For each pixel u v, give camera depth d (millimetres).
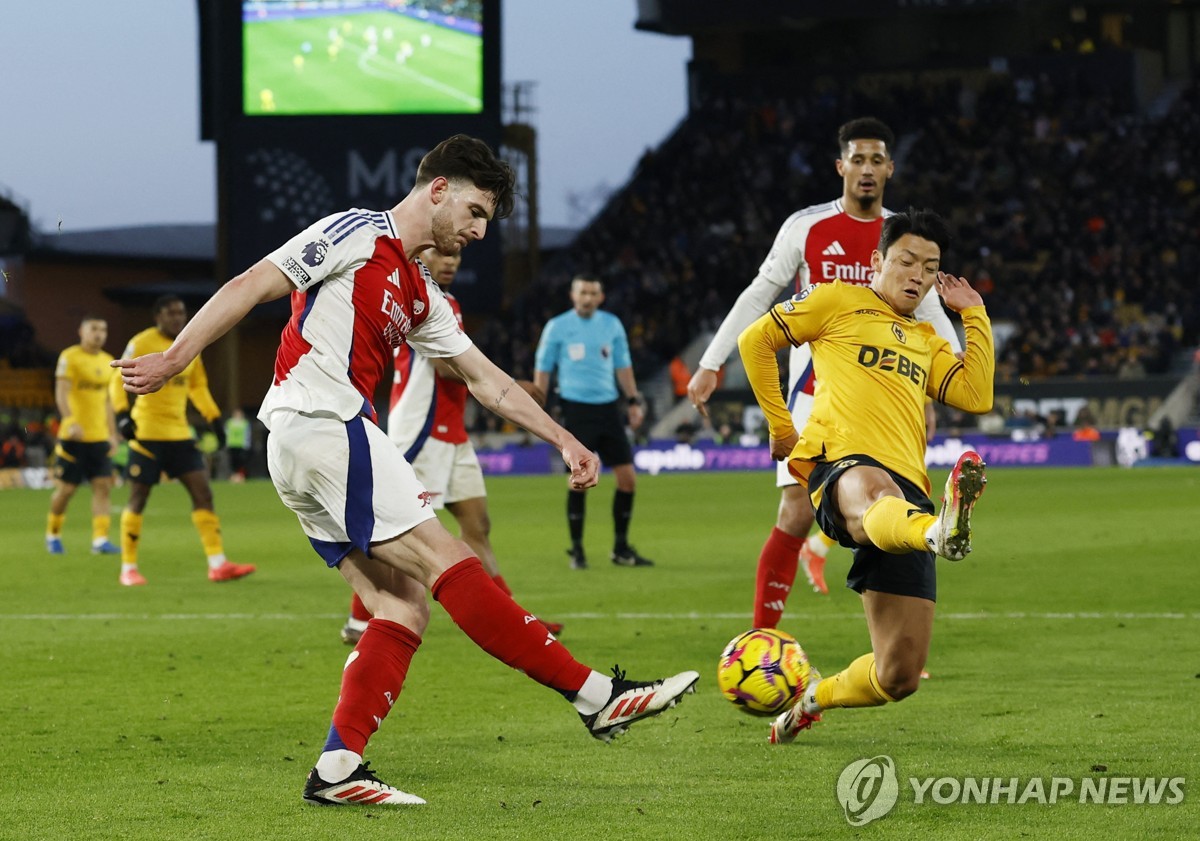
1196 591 21531
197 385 25234
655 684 9672
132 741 11836
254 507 50219
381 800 9578
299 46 74312
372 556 9727
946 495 9039
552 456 78562
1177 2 100875
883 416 11000
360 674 9781
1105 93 98750
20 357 100438
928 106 99500
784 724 11422
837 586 23016
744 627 18547
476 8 74062
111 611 21078
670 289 92375
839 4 94750
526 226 116375
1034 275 87188
